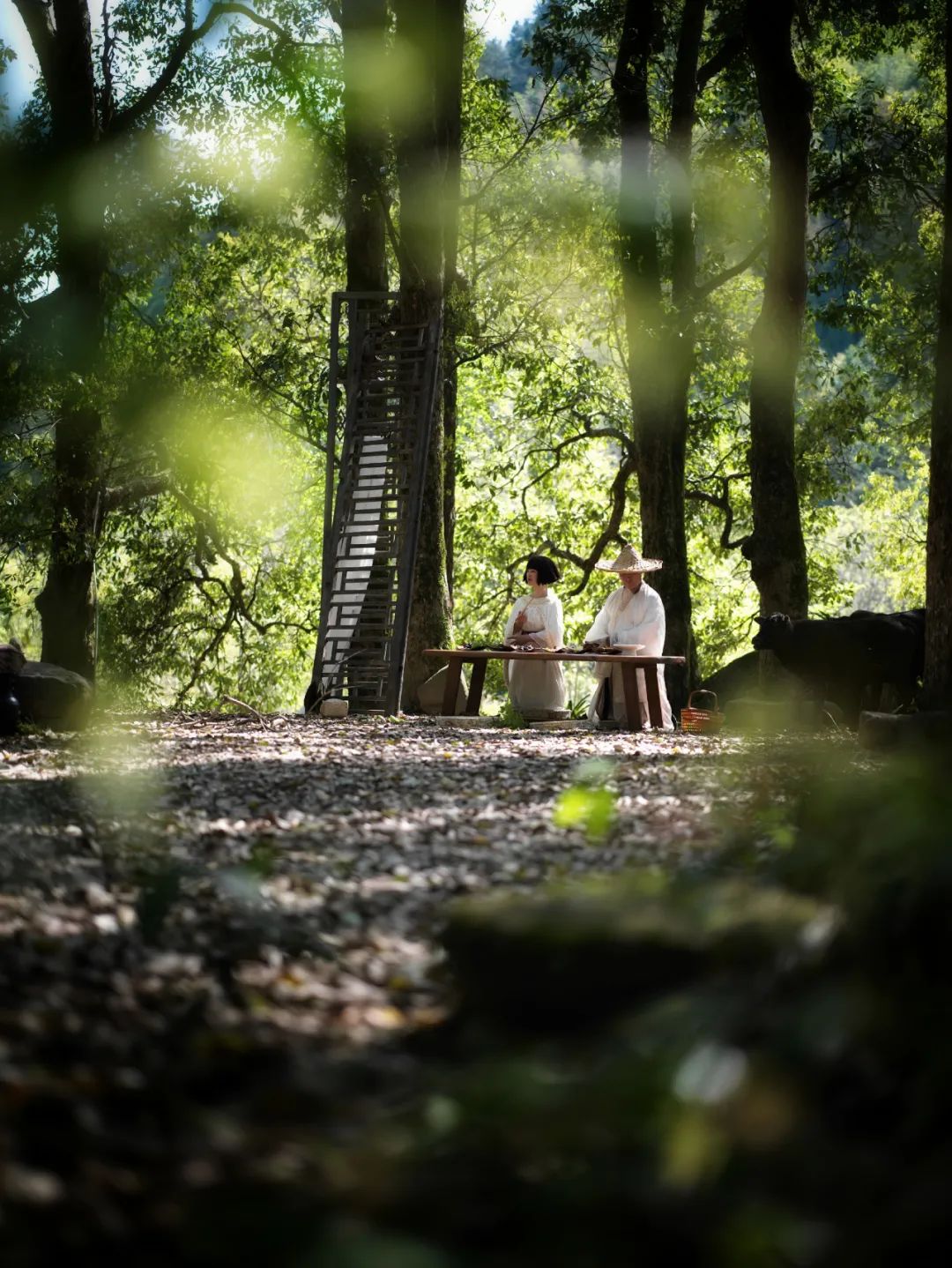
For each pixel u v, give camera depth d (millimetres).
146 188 25047
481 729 16500
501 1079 2361
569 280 29359
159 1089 3414
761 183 29281
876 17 27562
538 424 34094
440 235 20156
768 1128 2123
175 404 24859
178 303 30594
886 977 2580
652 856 6559
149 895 4383
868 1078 2459
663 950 3691
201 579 34812
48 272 23406
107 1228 2529
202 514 31938
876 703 16906
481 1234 2311
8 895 5312
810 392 33844
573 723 17625
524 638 18016
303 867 6348
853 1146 2330
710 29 28078
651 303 24875
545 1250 2170
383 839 7273
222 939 4859
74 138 23078
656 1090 2170
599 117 27875
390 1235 2238
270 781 9695
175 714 18000
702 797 8539
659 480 24969
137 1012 4062
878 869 2633
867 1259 1885
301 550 37062
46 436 24688
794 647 16719
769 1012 2312
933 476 13531
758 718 17156
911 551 39719
